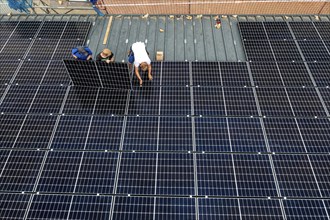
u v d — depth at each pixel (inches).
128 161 419.5
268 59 553.3
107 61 461.4
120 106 482.0
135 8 762.2
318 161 415.8
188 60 572.4
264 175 403.5
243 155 424.5
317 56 556.7
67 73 533.0
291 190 389.7
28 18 657.0
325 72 529.3
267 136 444.8
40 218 368.8
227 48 594.6
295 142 437.4
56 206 378.6
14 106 485.1
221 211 372.8
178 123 460.8
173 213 371.6
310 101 486.9
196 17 650.2
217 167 412.2
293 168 409.7
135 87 506.3
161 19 647.8
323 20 645.9
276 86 509.0
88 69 478.6
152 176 404.8
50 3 740.7
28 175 406.6
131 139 443.5
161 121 463.5
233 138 443.2
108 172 409.1
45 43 586.9
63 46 581.3
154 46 597.3
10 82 520.4
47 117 470.0
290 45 577.3
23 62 552.7
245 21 634.2
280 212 370.9
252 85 510.0
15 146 436.8
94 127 456.8
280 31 603.8
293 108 478.0
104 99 491.5
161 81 514.0
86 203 381.1
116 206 378.0
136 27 631.8
